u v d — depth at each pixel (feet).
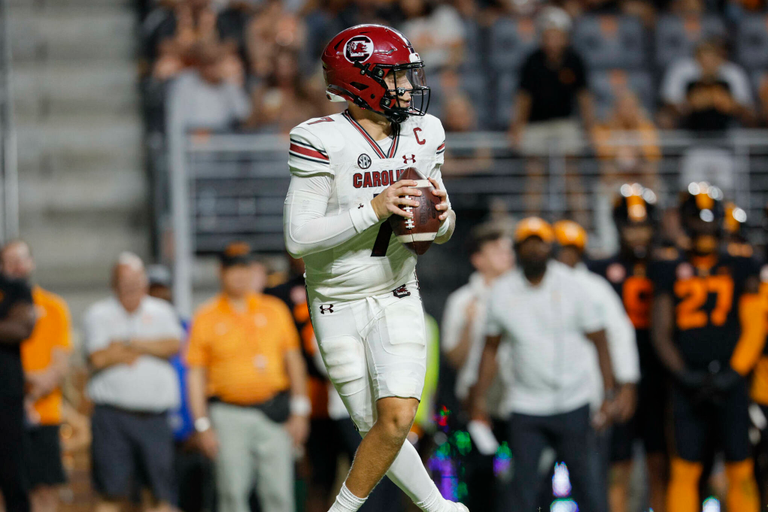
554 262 74.18
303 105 110.73
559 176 103.60
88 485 92.38
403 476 40.91
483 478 78.07
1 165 106.93
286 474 76.23
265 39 119.24
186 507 84.84
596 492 71.67
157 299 84.99
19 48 128.57
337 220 37.83
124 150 118.83
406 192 37.55
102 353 77.25
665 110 120.06
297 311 79.97
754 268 73.36
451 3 129.08
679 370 72.49
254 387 75.31
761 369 75.77
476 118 118.93
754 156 106.42
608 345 73.36
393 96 38.65
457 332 82.38
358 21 123.34
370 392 39.99
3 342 71.36
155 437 78.02
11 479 71.56
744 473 72.49
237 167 101.35
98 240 110.01
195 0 119.65
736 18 134.51
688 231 74.49
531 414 71.72
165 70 113.19
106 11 133.18
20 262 76.74
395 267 39.75
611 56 129.18
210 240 100.78
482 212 102.89
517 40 126.31
